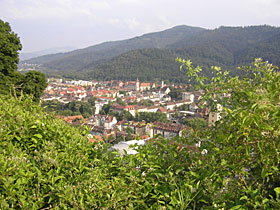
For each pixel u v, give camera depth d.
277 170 2.03
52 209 2.21
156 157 2.69
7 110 3.40
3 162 2.28
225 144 2.32
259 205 1.93
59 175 2.63
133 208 2.30
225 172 2.18
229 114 2.28
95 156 3.12
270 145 1.98
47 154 2.75
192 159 2.62
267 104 1.89
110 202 2.26
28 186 2.43
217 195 2.11
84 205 2.25
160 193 2.43
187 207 2.27
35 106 3.99
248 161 2.18
